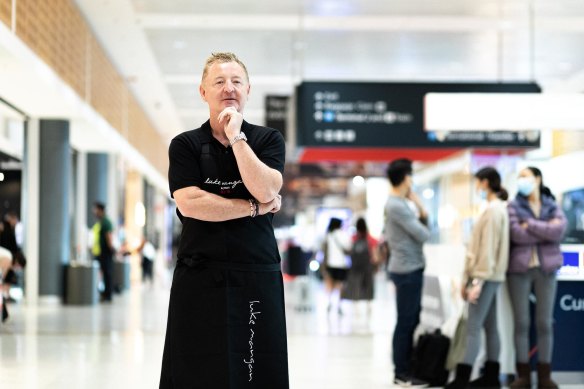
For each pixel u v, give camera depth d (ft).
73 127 48.39
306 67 53.57
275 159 9.12
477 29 43.65
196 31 44.86
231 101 9.04
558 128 22.07
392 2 39.65
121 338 29.63
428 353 19.81
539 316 19.01
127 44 48.70
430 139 37.42
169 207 114.01
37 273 45.91
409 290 19.83
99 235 49.73
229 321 8.92
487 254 18.49
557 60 51.24
